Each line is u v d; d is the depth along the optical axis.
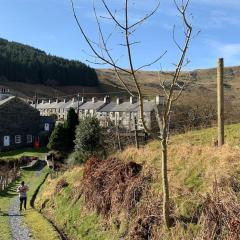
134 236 14.51
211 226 11.97
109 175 19.28
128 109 89.62
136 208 15.81
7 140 75.31
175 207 13.86
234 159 14.41
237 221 11.30
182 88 11.99
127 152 22.20
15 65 195.62
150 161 18.80
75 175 25.98
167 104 12.30
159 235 13.43
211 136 25.17
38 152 70.00
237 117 38.88
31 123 78.94
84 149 40.41
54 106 121.25
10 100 76.19
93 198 19.31
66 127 57.06
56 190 25.88
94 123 41.09
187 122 41.16
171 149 18.83
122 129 51.88
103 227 17.03
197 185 14.38
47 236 18.62
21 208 27.03
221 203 12.10
